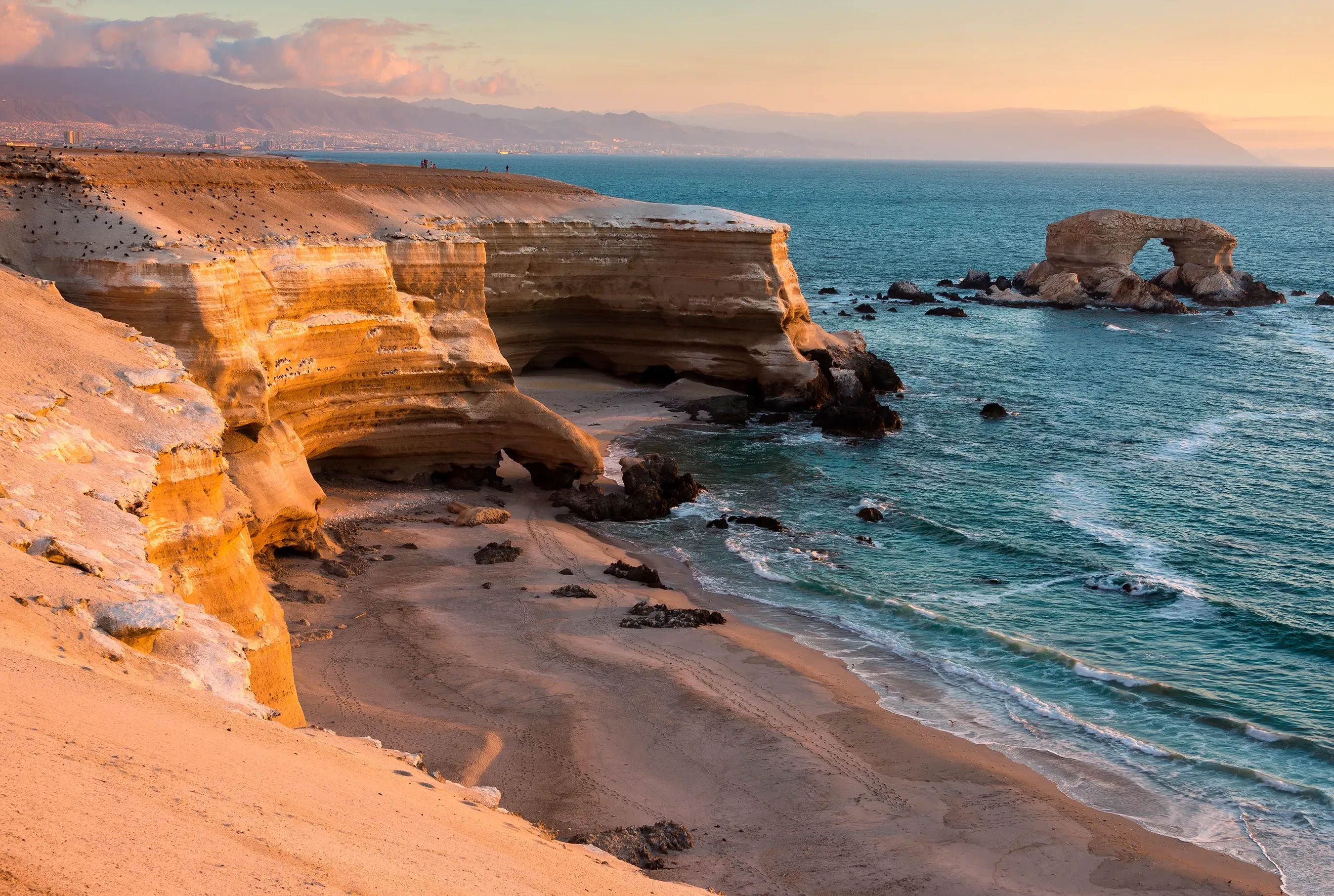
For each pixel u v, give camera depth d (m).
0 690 9.98
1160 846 23.48
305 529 37.34
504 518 44.47
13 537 14.91
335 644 31.22
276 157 50.34
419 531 42.19
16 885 6.64
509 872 11.29
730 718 28.36
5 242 31.86
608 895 12.28
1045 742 28.08
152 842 8.13
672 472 48.22
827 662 32.59
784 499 48.94
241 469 34.47
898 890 21.55
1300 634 34.62
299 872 8.66
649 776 25.36
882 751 27.17
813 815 24.16
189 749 10.80
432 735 25.73
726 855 22.28
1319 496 49.53
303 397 40.66
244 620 22.03
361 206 47.41
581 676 30.39
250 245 37.78
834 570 40.44
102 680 11.98
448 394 46.00
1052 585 39.22
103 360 23.53
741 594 38.31
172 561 20.78
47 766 8.65
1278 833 24.16
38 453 17.97
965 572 40.53
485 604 35.44
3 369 20.67
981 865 22.55
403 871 9.75
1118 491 50.25
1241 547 42.72
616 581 38.53
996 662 32.78
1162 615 36.47
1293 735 28.28
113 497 18.11
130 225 34.12
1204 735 28.62
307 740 13.90
